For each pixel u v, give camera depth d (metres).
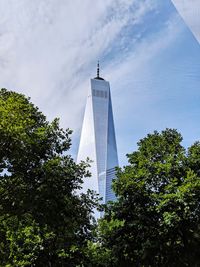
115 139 188.25
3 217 23.33
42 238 24.17
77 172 25.59
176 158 30.81
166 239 28.23
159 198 28.45
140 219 28.95
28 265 24.78
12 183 23.62
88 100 191.88
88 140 184.25
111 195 163.50
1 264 23.11
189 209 26.59
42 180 23.88
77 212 24.94
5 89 28.06
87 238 26.06
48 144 25.73
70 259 25.91
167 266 28.23
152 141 33.09
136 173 31.05
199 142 32.38
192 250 27.72
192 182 28.12
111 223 29.09
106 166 174.38
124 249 29.55
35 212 23.47
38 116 27.98
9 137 22.78
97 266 28.59
